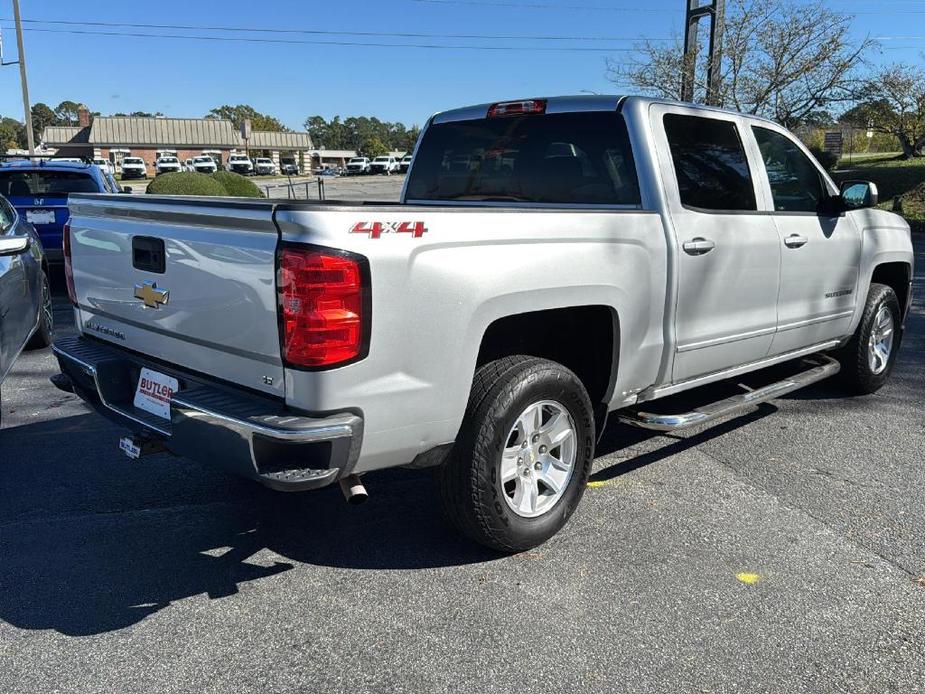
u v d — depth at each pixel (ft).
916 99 102.58
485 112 14.84
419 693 8.39
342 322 8.74
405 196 16.43
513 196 14.37
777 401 18.74
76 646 9.15
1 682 8.50
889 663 8.92
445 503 10.70
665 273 12.31
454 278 9.59
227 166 245.65
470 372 10.00
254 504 13.03
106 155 263.49
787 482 13.96
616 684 8.53
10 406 18.22
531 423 10.97
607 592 10.32
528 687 8.48
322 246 8.61
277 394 9.23
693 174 13.17
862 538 11.88
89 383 12.01
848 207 15.79
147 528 12.15
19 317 18.65
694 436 16.33
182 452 9.87
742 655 9.04
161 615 9.80
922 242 55.11
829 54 68.18
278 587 10.47
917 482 13.97
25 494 13.35
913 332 26.45
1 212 21.01
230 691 8.41
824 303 16.38
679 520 12.43
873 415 17.71
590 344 12.39
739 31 69.62
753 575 10.77
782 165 15.55
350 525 12.28
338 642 9.26
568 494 11.60
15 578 10.64
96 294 12.09
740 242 13.64
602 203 13.04
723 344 13.85
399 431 9.52
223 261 9.51
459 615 9.80
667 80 73.41
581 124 13.32
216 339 9.84
